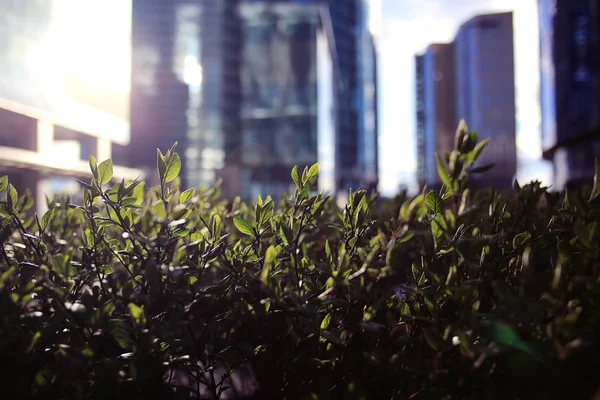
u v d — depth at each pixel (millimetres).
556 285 991
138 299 1192
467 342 1009
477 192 1898
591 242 1103
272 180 51938
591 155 34719
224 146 48625
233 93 50188
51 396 1176
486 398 1036
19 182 19453
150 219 1299
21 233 1484
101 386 1129
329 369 1317
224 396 1566
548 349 970
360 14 72500
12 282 1164
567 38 36250
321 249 1972
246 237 1979
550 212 1779
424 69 30172
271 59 53312
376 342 1332
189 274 1324
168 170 1356
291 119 53031
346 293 1396
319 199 1473
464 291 1117
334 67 67312
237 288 1302
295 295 1171
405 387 1225
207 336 1449
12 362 1188
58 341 1317
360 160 71688
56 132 27328
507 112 29672
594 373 950
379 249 1224
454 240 1247
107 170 1373
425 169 25250
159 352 1159
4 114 21578
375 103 75688
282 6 52469
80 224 2002
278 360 1361
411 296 1418
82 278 1382
